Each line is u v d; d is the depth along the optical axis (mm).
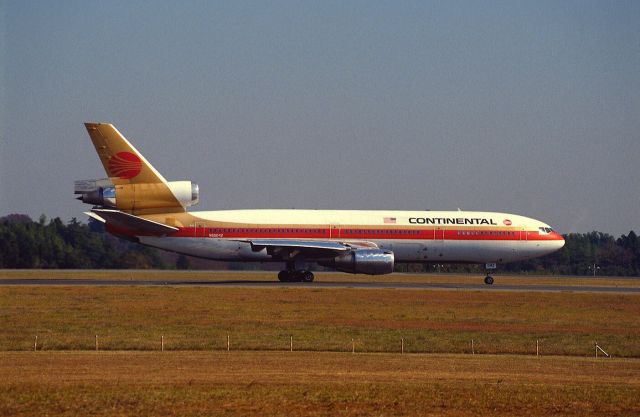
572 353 124188
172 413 76000
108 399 80250
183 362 105375
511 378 96875
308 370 100250
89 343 122812
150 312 165875
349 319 161500
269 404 79750
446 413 78062
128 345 121625
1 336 130250
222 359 108875
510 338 138000
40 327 141500
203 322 151375
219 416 75250
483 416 77312
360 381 92312
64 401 79250
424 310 180750
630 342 136000
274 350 120438
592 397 84812
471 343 128750
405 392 85812
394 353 120562
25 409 76562
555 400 83312
